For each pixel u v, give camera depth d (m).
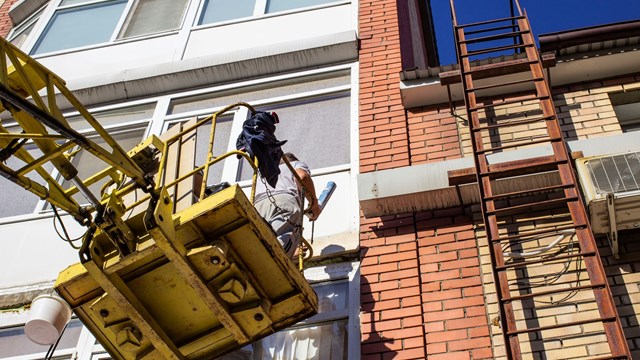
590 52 8.76
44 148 5.97
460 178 7.66
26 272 8.67
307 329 7.30
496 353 6.69
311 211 7.44
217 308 5.93
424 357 6.80
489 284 7.20
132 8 12.50
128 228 5.84
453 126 8.86
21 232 9.20
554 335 6.69
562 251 7.24
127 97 10.73
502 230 7.57
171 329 6.27
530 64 8.52
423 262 7.57
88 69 11.52
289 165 7.06
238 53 10.61
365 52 10.36
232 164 9.20
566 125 8.48
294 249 6.90
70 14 12.80
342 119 9.52
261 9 11.67
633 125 8.77
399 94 9.50
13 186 9.83
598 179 7.19
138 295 6.11
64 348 7.86
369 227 8.04
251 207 5.89
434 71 9.04
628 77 8.84
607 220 7.09
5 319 8.19
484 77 8.73
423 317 7.11
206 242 5.88
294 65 10.38
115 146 5.95
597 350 6.52
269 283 6.14
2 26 14.16
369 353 6.92
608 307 6.05
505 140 8.47
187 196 6.31
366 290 7.43
